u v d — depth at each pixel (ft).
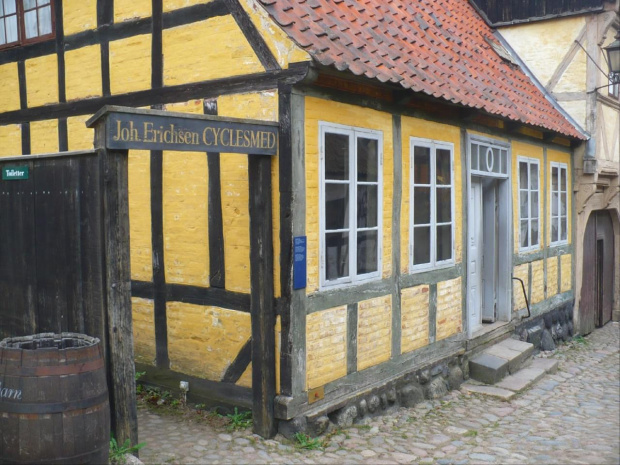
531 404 23.38
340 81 18.43
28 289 16.40
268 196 17.13
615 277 42.27
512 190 29.43
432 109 22.97
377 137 20.17
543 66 35.14
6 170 16.71
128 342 14.29
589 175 35.68
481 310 29.45
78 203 14.85
